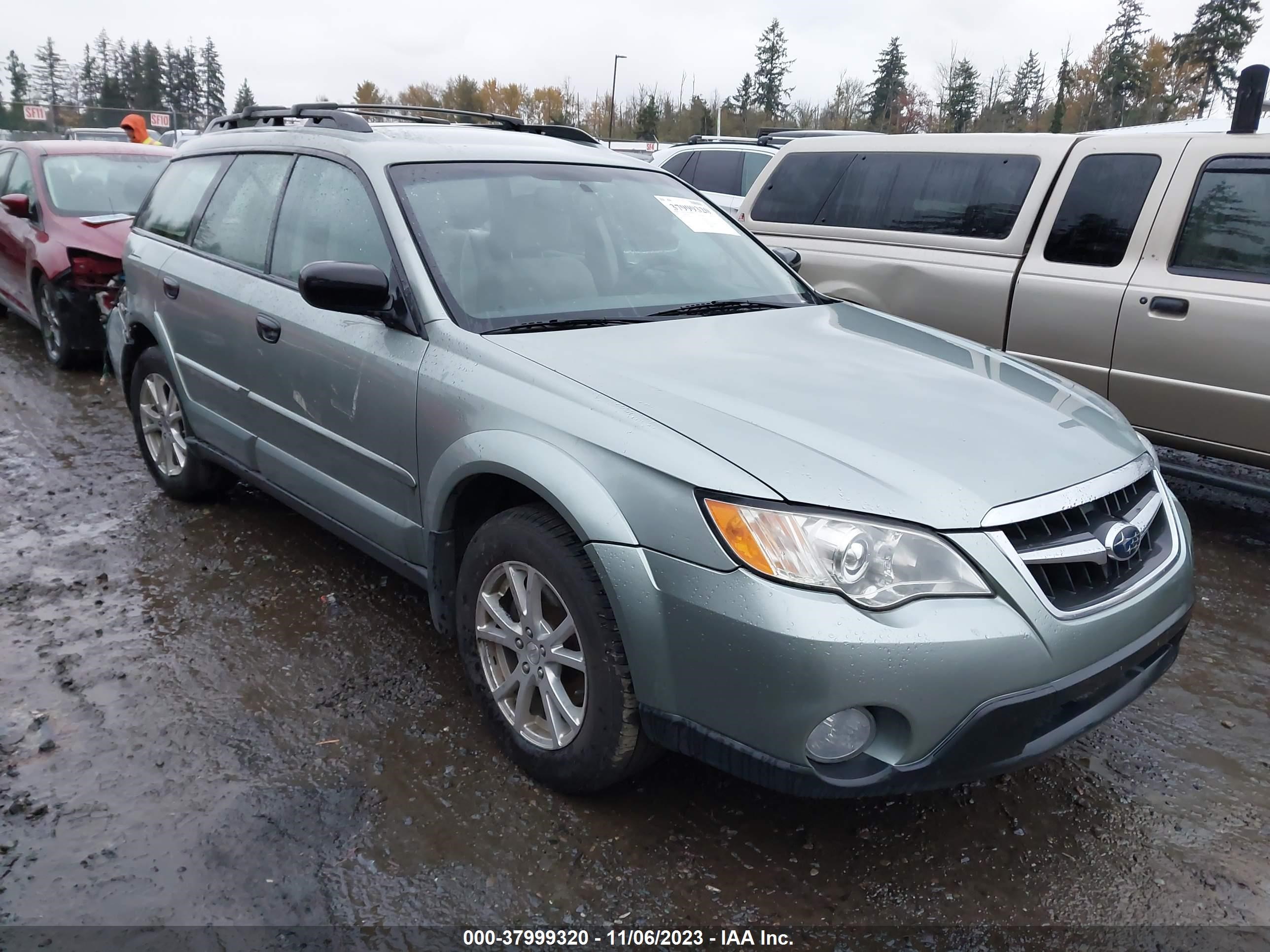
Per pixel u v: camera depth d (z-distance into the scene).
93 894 2.32
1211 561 4.59
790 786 2.18
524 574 2.70
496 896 2.36
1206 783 2.89
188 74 89.06
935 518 2.18
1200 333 4.59
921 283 5.60
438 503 2.86
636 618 2.30
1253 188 4.54
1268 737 3.15
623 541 2.32
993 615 2.17
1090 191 5.07
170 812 2.61
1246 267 4.53
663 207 3.83
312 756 2.88
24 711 3.06
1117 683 2.44
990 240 5.39
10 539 4.36
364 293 2.93
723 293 3.55
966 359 3.16
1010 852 2.57
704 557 2.20
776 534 2.15
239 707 3.12
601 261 3.40
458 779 2.78
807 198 6.29
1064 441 2.56
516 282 3.15
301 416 3.51
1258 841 2.64
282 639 3.55
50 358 7.63
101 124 44.88
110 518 4.64
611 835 2.57
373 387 3.10
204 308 4.04
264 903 2.32
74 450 5.65
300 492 3.69
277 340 3.55
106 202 7.75
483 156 3.55
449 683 3.29
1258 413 4.47
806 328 3.27
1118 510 2.52
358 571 4.12
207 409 4.21
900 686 2.10
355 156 3.43
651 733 2.38
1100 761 2.99
